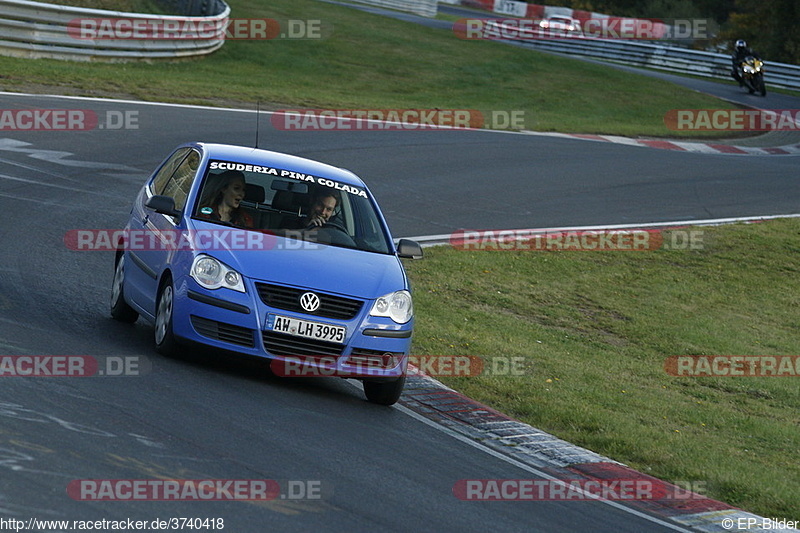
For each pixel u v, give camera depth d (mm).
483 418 30047
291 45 129125
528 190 72500
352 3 196000
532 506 22422
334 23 149000
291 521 17938
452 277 50594
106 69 90938
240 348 27078
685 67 160500
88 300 34594
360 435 25016
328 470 21500
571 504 23312
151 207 29469
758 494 27078
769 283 61250
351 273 28625
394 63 129875
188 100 81250
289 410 25688
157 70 97938
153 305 29344
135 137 65562
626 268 58875
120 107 73438
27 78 76750
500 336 42312
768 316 55312
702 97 133000
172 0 132000
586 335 46406
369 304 28000
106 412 22188
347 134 80375
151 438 21016
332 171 33219
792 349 49938
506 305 48375
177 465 19703
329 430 24734
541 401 33125
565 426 31125
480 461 25516
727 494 26984
